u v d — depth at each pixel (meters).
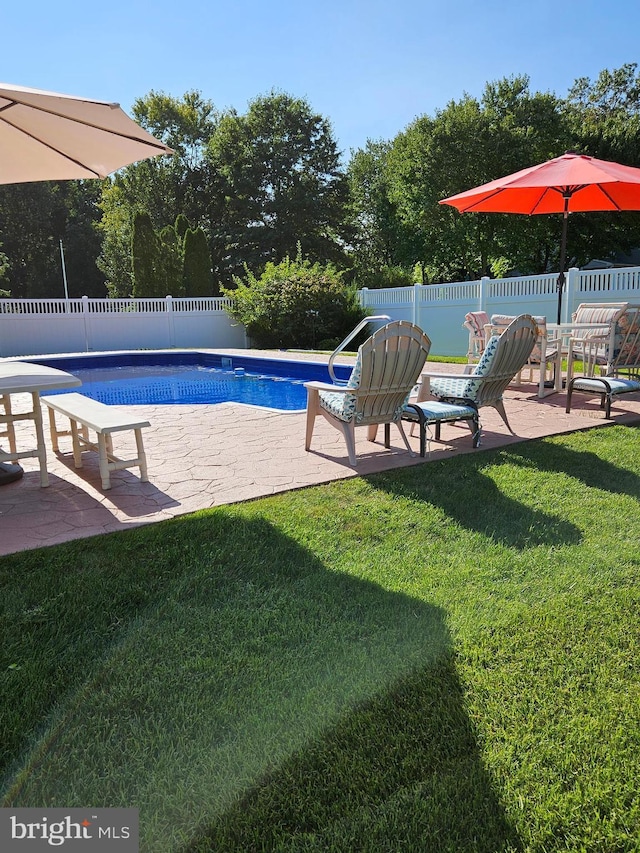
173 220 33.53
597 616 2.32
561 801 1.48
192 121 34.47
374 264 35.69
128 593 2.49
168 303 19.52
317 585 2.58
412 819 1.43
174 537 3.05
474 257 28.55
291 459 4.58
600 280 12.41
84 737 1.69
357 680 1.94
